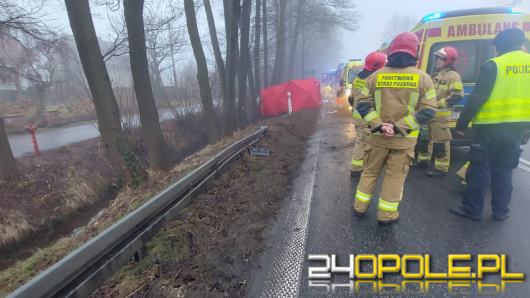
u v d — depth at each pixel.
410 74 3.04
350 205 4.05
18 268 4.10
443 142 4.87
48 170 9.58
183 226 3.39
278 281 2.60
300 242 3.18
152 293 2.41
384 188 3.40
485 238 3.12
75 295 2.15
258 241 3.23
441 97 4.72
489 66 3.16
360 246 3.07
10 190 8.12
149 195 5.23
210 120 11.48
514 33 3.15
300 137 9.02
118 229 2.62
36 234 7.44
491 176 3.47
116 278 2.61
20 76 12.24
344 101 14.07
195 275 2.63
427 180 4.89
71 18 5.78
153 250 2.97
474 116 3.31
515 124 3.16
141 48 7.39
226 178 5.09
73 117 20.12
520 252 2.87
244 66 14.48
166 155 8.04
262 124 12.52
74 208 8.49
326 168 5.74
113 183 10.06
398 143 3.21
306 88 17.61
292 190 4.72
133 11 7.09
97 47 6.00
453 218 3.57
